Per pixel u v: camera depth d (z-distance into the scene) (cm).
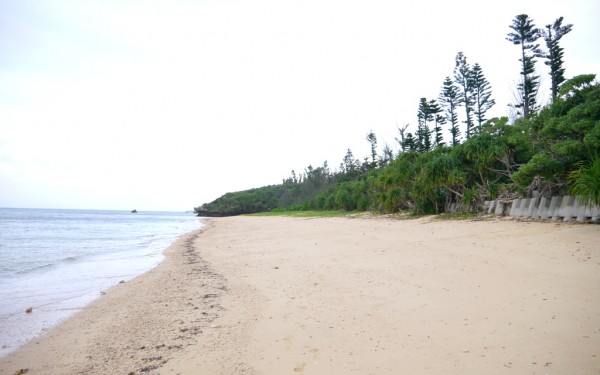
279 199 12331
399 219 2292
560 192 1355
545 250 838
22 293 888
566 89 1445
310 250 1316
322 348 460
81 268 1268
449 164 1959
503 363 371
